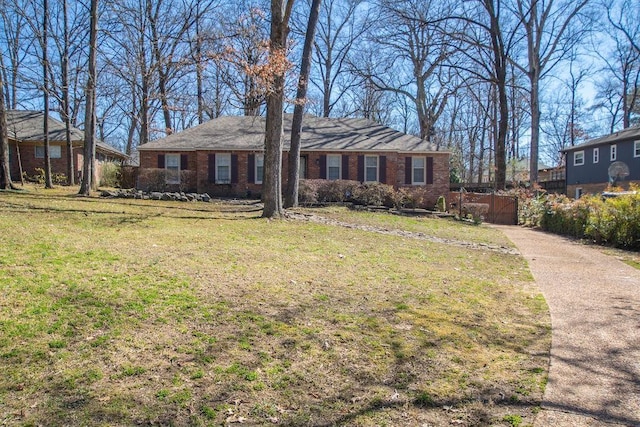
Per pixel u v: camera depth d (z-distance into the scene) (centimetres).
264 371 337
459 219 1783
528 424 277
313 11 1422
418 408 295
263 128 2275
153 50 2088
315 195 1750
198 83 2861
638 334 438
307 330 417
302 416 282
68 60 2133
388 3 2498
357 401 302
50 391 294
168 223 1002
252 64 1227
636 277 714
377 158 2153
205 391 305
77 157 2594
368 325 439
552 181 3644
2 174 1470
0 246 637
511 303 545
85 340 366
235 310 456
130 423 265
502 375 345
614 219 1139
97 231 830
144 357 346
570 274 735
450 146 4506
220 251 726
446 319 470
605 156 3098
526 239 1259
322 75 3553
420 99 3000
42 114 2778
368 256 795
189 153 2086
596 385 330
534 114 2570
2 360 327
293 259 716
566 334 438
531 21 2519
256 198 1984
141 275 547
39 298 442
